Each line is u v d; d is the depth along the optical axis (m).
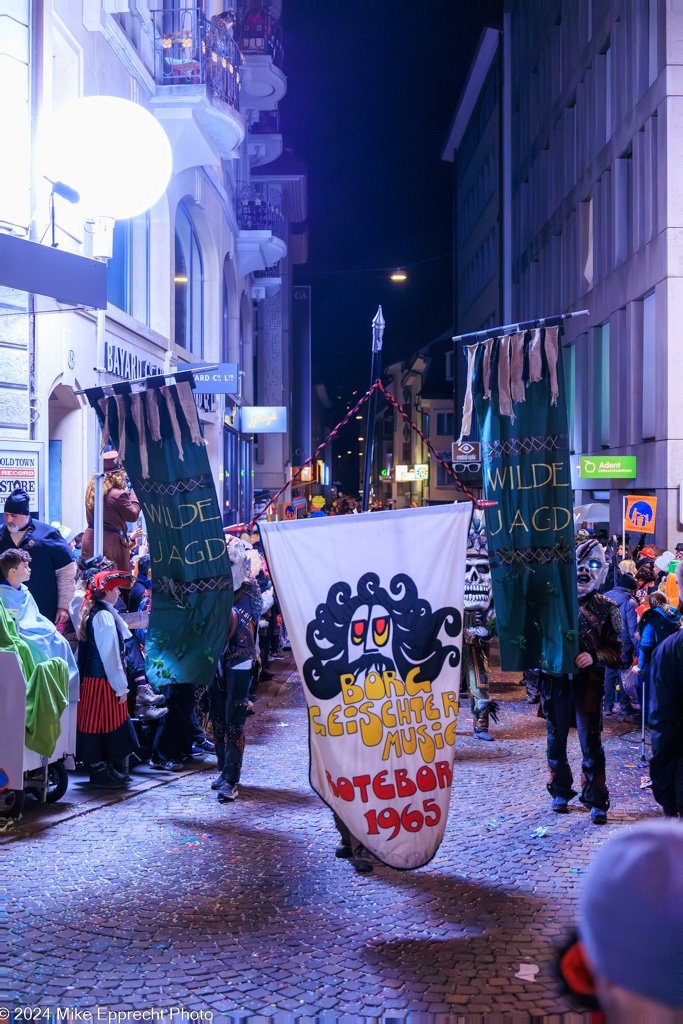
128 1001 3.68
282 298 40.34
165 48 16.03
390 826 4.99
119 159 8.09
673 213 21.89
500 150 47.19
